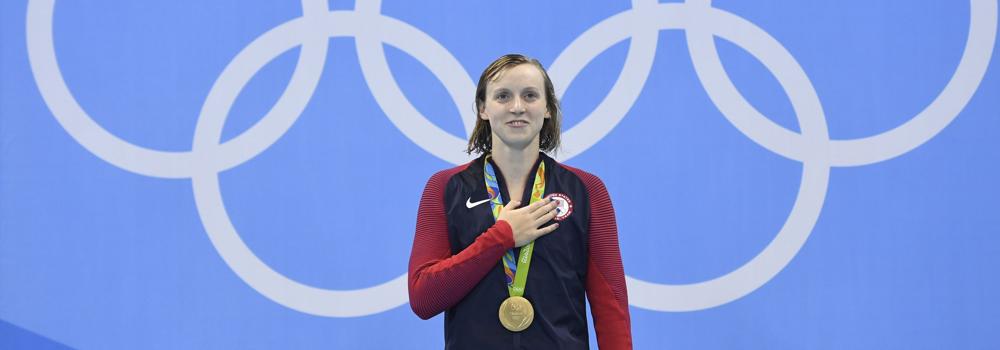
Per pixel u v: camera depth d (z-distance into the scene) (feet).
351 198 36.50
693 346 36.35
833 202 36.37
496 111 23.75
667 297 36.37
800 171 36.37
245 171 36.42
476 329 23.00
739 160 36.37
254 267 36.40
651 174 36.37
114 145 36.37
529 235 22.79
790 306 36.40
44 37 36.37
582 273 23.95
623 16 36.55
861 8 36.58
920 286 36.37
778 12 36.52
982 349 36.45
